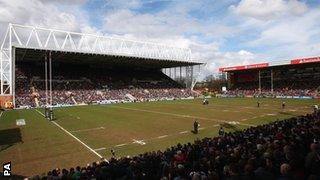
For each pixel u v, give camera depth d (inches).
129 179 451.8
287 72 4313.5
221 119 1723.7
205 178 349.7
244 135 773.3
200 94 4729.3
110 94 3966.5
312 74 4047.7
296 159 374.3
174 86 4886.8
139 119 1831.9
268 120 1638.8
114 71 4768.7
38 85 3678.6
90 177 480.4
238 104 2824.8
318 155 386.0
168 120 1744.6
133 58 3907.5
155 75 5152.6
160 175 456.1
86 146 1088.2
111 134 1323.8
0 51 3388.3
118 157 920.3
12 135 1341.0
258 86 4498.0
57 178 475.8
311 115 1089.4
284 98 3558.1
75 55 3570.4
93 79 4301.2
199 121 1663.4
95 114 2204.7
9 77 3302.2
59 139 1227.2
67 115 2174.0
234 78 4970.5
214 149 584.4
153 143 1120.2
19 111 2677.2
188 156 566.6
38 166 839.1
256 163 417.7
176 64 4734.3
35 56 3609.7
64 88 3806.6
